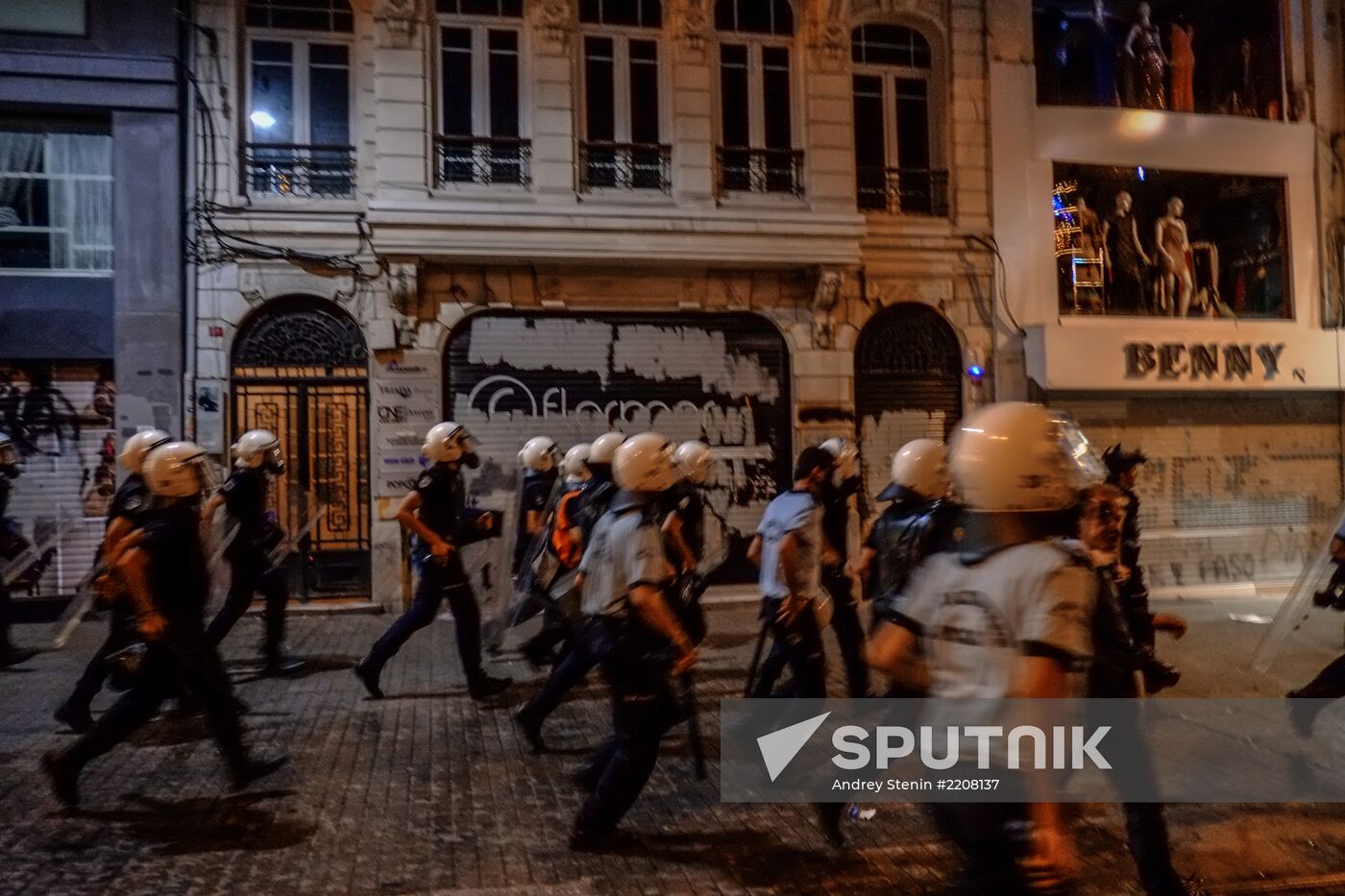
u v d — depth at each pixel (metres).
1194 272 12.88
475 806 4.71
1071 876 2.19
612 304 11.02
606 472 5.57
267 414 10.48
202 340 10.27
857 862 4.04
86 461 10.23
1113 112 12.22
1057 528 2.33
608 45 11.16
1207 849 4.16
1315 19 13.02
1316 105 12.99
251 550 7.03
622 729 4.05
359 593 10.56
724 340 11.32
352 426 10.62
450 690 6.97
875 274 11.62
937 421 11.84
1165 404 12.35
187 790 4.89
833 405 11.42
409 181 10.45
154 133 10.22
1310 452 12.83
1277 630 7.52
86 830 4.38
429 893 3.76
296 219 10.37
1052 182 12.14
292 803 4.73
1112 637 3.33
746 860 4.06
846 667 5.25
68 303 10.24
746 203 11.24
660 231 10.73
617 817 4.08
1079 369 11.57
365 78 10.59
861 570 4.70
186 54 10.34
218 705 4.74
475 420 10.80
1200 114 12.59
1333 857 4.10
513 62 10.94
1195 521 12.38
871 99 11.95
